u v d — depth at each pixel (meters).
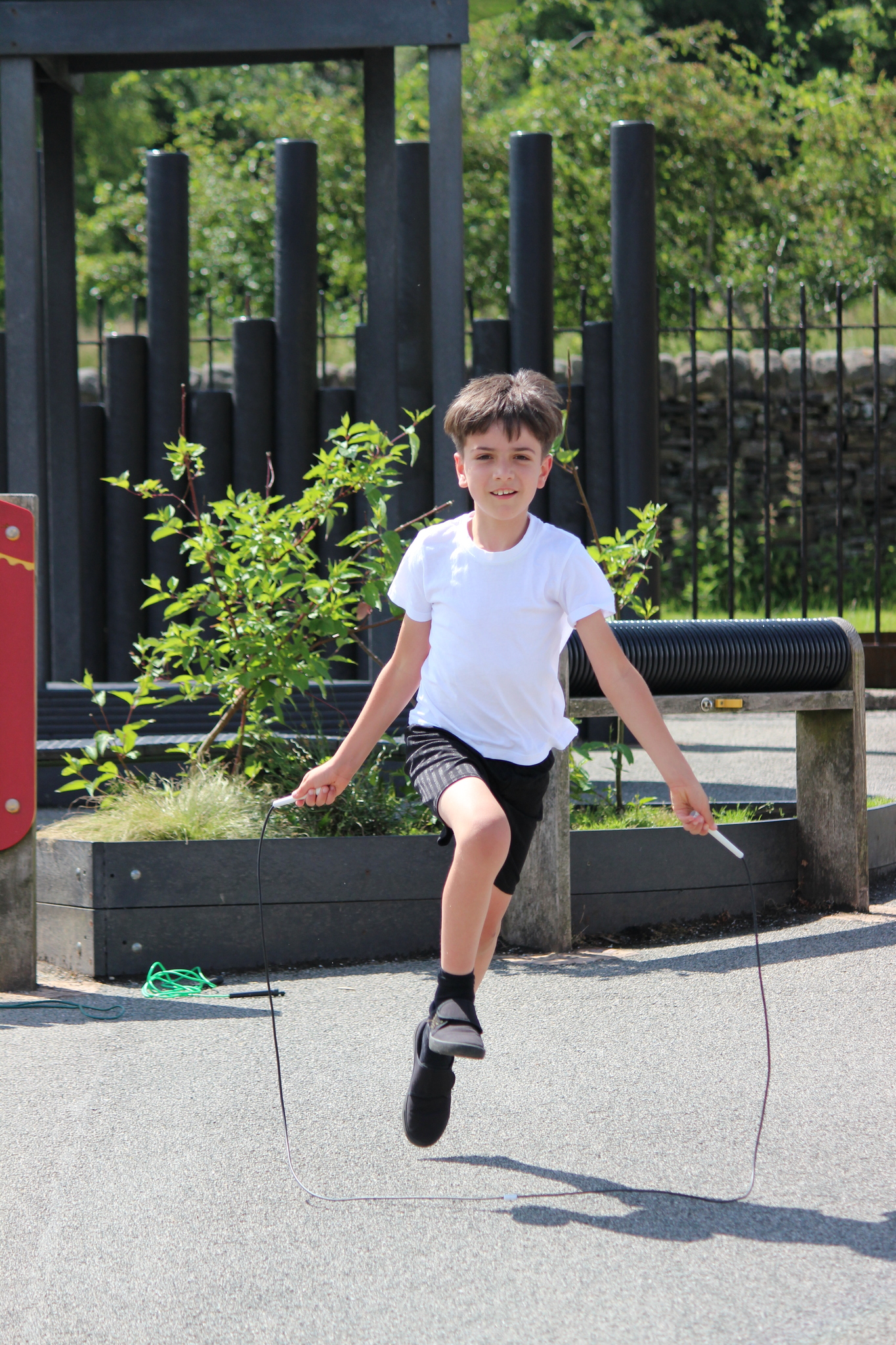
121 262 45.25
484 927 5.56
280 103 43.97
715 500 27.42
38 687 14.78
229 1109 5.96
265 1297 4.31
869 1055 6.50
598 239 34.56
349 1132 5.69
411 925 8.66
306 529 9.97
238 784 9.48
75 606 16.27
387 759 10.55
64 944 8.57
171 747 13.37
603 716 8.55
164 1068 6.52
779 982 7.71
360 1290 4.35
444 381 14.09
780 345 33.44
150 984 8.05
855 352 27.88
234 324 16.33
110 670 16.92
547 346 16.86
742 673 8.84
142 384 16.72
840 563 18.88
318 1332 4.10
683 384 27.08
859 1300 4.23
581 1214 4.88
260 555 9.70
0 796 7.91
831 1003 7.30
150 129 54.34
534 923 8.63
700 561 27.31
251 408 16.36
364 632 15.11
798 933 8.80
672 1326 4.10
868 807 10.24
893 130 38.28
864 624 25.08
